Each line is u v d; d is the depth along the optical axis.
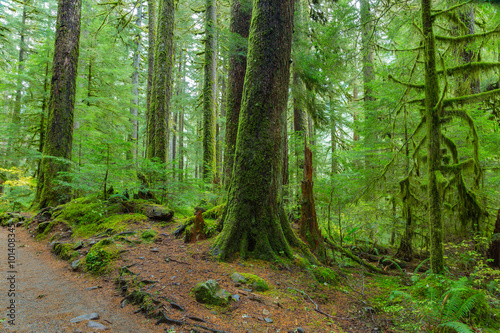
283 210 4.93
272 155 4.68
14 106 13.16
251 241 4.39
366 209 6.25
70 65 8.36
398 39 7.80
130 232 5.00
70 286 3.36
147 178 7.38
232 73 7.62
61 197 7.66
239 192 4.57
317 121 9.03
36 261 4.37
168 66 8.99
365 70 9.62
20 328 2.28
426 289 3.55
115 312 2.71
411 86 5.47
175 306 2.72
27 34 15.20
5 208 8.48
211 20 11.14
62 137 8.10
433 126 4.22
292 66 8.05
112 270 3.64
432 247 4.12
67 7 8.35
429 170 4.26
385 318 3.18
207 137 11.17
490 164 5.94
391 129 6.64
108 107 13.26
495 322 3.02
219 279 3.42
